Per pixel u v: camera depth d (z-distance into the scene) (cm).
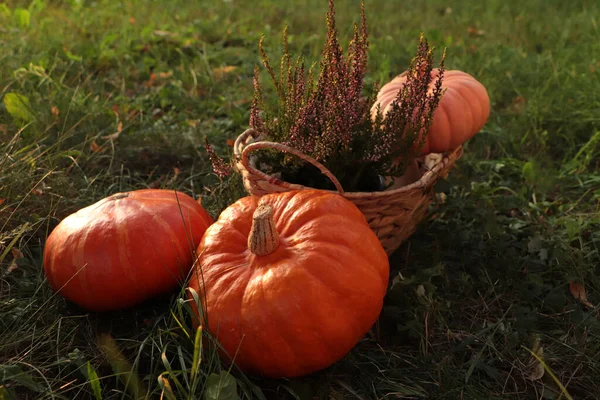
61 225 119
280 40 240
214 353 106
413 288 121
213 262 111
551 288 128
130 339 112
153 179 156
